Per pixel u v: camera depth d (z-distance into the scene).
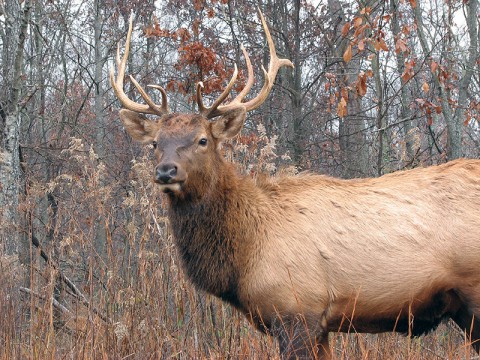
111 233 11.78
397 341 10.55
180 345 9.74
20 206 11.46
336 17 24.73
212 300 11.25
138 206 12.59
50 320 9.60
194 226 9.13
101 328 9.80
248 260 8.90
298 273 8.70
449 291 8.85
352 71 21.98
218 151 9.41
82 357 9.06
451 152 16.05
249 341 9.70
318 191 9.22
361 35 14.14
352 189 9.20
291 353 8.47
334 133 25.98
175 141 9.02
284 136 21.78
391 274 8.70
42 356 9.23
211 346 10.64
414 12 16.42
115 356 9.11
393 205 8.95
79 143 11.08
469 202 8.82
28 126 22.05
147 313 10.05
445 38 16.98
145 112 10.05
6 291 9.92
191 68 17.59
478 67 20.36
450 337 11.16
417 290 8.73
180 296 10.75
